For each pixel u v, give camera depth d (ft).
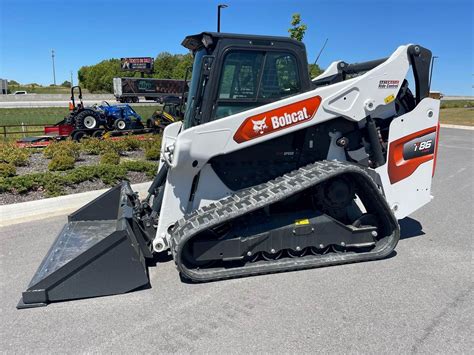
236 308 11.03
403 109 15.94
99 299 11.65
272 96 13.58
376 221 14.39
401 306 11.06
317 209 13.98
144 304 11.34
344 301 11.34
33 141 46.73
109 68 253.85
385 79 14.33
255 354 9.05
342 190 13.82
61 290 11.47
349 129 14.67
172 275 13.17
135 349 9.32
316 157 14.57
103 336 9.86
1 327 10.31
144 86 119.44
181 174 13.05
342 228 13.74
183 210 13.42
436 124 15.69
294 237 13.30
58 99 188.65
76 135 50.80
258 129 12.98
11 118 99.19
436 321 10.32
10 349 9.40
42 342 9.65
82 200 22.07
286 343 9.44
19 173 27.91
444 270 13.41
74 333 10.00
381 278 12.76
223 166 13.57
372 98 14.25
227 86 13.05
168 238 13.38
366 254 14.01
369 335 9.73
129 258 11.76
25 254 15.17
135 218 13.32
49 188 23.07
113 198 16.39
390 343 9.41
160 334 9.89
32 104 156.15
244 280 12.70
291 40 13.50
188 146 12.35
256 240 12.91
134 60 145.59
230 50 12.84
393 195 15.47
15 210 20.06
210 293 11.93
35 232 17.58
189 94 14.53
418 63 14.93
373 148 14.83
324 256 13.79
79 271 11.53
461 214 20.34
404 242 16.14
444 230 17.71
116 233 11.62
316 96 13.47
